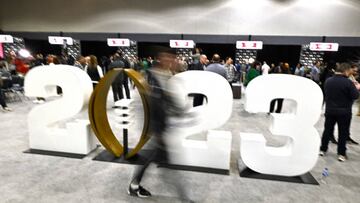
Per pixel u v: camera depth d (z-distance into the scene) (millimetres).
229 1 10461
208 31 10820
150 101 1923
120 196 2293
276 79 2680
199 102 4105
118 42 10539
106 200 2227
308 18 10039
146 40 11211
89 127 3248
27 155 3162
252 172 2812
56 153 3238
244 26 10539
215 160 2867
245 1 10367
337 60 10250
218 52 12352
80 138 3182
